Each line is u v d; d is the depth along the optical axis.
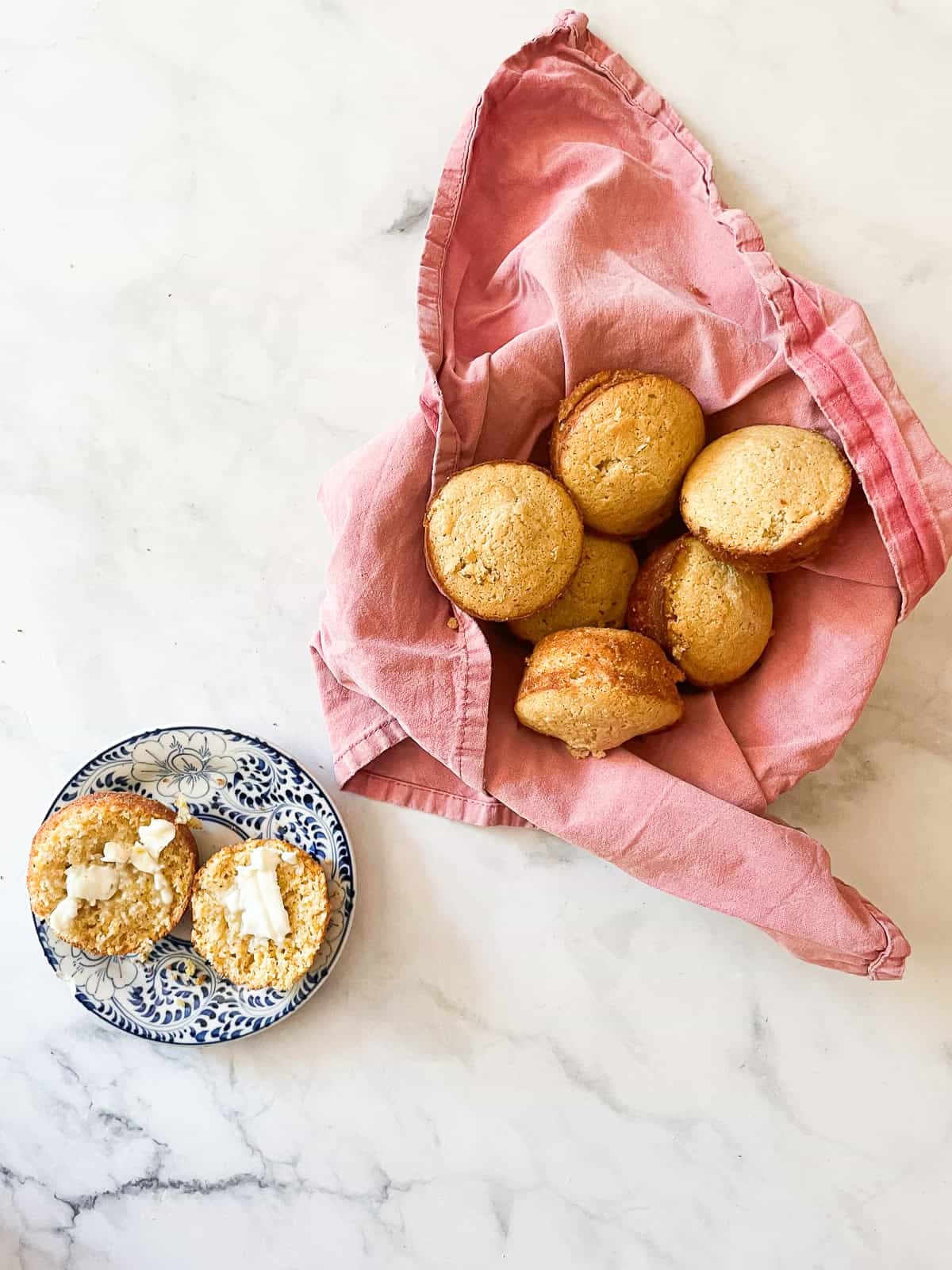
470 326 0.47
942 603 0.49
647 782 0.44
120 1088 0.53
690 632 0.44
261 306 0.52
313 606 0.52
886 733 0.50
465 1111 0.52
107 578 0.53
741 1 0.49
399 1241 0.52
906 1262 0.50
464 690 0.45
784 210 0.49
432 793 0.50
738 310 0.46
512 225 0.48
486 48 0.50
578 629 0.44
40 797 0.53
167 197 0.52
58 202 0.53
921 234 0.48
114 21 0.52
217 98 0.52
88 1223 0.53
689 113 0.49
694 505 0.43
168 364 0.52
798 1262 0.51
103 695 0.53
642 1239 0.51
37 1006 0.53
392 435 0.45
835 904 0.44
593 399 0.44
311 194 0.51
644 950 0.51
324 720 0.51
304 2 0.51
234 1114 0.53
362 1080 0.52
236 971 0.49
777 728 0.46
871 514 0.44
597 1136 0.51
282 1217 0.52
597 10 0.49
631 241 0.46
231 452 0.52
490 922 0.51
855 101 0.49
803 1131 0.51
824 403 0.43
